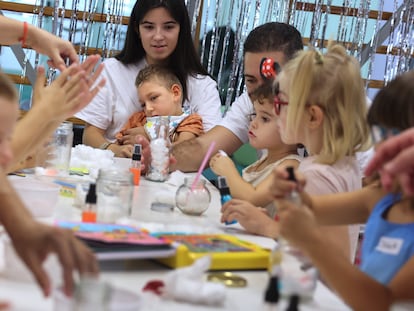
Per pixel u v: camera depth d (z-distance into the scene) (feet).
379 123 3.92
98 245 3.90
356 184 5.78
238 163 9.82
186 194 5.94
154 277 3.89
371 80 12.33
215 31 12.32
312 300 3.83
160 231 4.80
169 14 10.61
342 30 12.18
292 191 3.90
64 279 3.13
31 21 12.08
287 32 8.45
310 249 3.58
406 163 3.23
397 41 12.29
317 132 5.82
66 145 7.13
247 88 8.73
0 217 3.44
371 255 4.00
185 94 10.94
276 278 3.34
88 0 11.96
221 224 5.65
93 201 4.88
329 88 5.68
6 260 3.62
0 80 3.95
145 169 7.97
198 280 3.67
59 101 5.52
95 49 12.14
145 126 9.34
